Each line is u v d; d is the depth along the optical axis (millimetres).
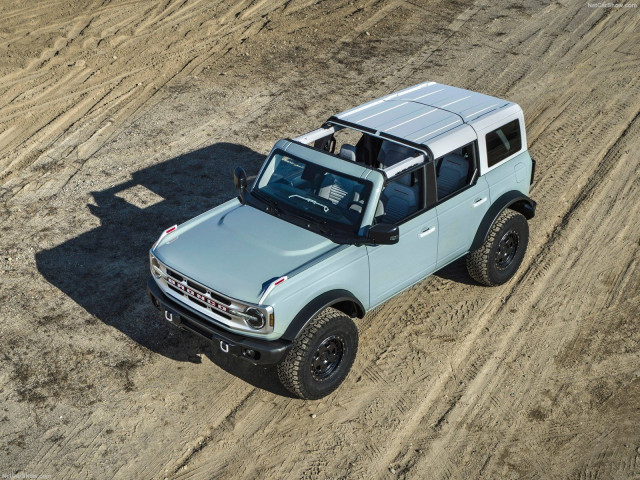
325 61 14797
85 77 13844
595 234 9359
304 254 6492
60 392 6805
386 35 16203
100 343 7430
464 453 6223
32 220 9578
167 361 7234
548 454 6203
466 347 7477
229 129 12102
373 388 6957
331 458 6188
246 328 6109
